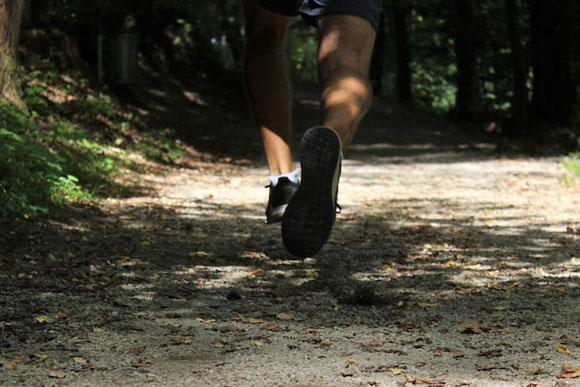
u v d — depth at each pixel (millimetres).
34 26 22250
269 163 4004
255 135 24766
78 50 22859
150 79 28281
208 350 4477
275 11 3381
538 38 28906
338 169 2834
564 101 28625
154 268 7129
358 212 11414
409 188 14555
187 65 32469
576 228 10016
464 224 10391
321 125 2764
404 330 4988
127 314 5352
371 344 4621
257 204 12047
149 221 9961
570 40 28453
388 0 39719
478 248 8555
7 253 7375
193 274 6906
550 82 28672
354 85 2836
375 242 8914
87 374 3979
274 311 5527
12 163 10133
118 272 6863
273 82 3961
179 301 5828
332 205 2824
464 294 6168
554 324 5152
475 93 35969
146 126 20172
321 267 7375
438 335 4855
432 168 18438
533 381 3877
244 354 4395
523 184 15461
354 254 8109
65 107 17562
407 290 6332
